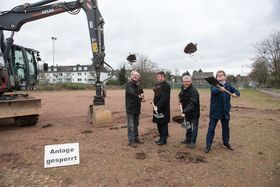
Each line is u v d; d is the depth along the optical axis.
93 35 9.60
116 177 4.80
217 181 4.71
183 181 4.68
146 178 4.77
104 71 9.53
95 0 9.68
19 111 8.90
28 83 12.07
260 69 58.69
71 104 17.23
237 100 23.83
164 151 6.23
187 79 6.34
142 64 65.50
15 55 11.53
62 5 10.19
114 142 6.96
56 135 7.81
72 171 5.06
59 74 106.06
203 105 17.06
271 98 27.09
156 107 6.55
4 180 4.71
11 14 10.61
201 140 7.28
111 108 15.02
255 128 8.99
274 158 5.90
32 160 5.62
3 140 7.27
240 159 5.79
